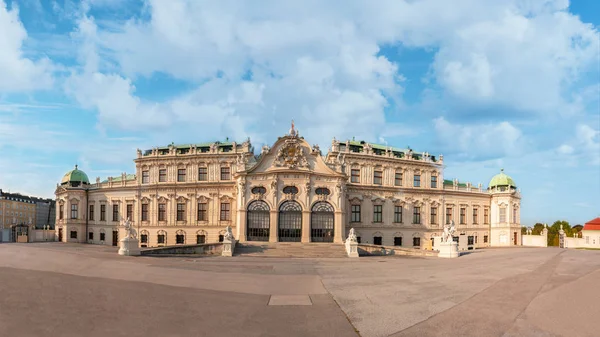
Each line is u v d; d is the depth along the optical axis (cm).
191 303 1764
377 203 7325
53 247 5691
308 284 2316
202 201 7156
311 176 5938
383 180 7431
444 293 2020
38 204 14750
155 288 2084
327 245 5453
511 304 1745
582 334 1329
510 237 8325
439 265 3459
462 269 3064
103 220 7850
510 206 8369
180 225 7175
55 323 1426
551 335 1322
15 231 8431
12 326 1381
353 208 7150
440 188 7875
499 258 4181
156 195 7331
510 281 2362
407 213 7544
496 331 1371
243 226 5819
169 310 1634
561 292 1989
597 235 8219
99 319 1485
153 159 7419
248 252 5038
